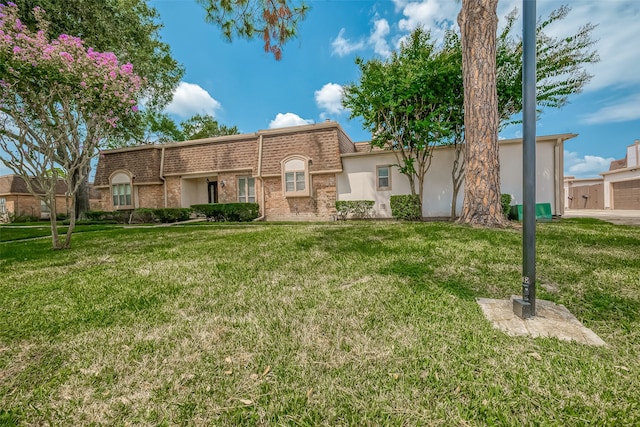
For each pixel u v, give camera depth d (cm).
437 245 388
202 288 250
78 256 417
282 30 549
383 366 131
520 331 158
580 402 105
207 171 1238
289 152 1117
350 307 198
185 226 917
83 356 147
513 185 888
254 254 383
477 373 123
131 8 1159
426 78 771
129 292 244
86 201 1431
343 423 101
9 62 397
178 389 121
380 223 766
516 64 781
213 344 156
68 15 933
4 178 2017
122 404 113
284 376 127
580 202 1945
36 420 107
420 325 168
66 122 499
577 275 252
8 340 164
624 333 154
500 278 252
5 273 321
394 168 1030
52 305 217
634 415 98
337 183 1091
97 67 479
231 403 112
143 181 1291
